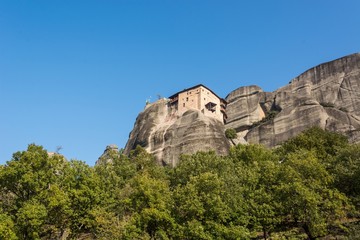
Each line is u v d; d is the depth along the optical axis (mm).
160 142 93375
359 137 73312
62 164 44594
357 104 86938
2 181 38156
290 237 35125
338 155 44594
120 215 40719
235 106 116750
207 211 35156
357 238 28172
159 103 110875
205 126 88500
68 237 39812
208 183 37094
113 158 64875
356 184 38250
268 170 40094
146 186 39719
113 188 47125
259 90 117875
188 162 51219
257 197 36500
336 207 33250
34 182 38125
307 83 101625
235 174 44750
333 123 81875
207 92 106688
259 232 40875
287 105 99312
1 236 32438
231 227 33719
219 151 82250
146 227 35781
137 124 109875
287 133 89188
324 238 33781
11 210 38562
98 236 37219
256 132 96500
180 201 36781
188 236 33438
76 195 38844
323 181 37844
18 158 40531
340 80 95375
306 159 40750
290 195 34906
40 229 36438
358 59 95875
